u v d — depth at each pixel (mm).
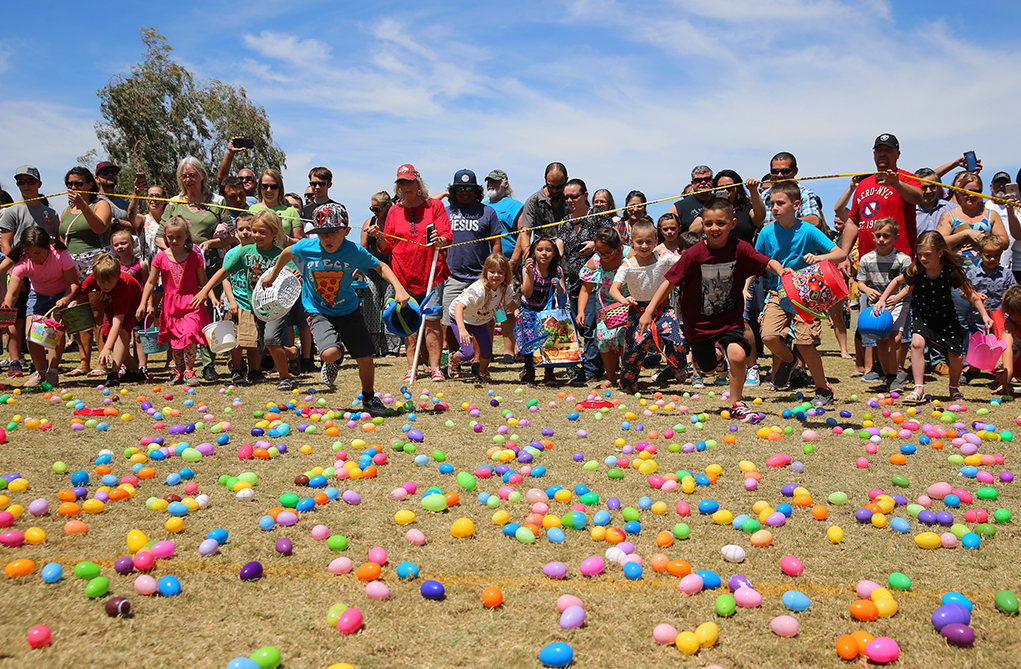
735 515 3512
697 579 2693
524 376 7883
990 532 3215
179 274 7566
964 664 2188
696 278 5680
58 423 5430
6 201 10344
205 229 8750
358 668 2174
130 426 5465
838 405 6266
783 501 3736
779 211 7012
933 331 6348
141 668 2160
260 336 7871
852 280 8680
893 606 2492
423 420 5789
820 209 9680
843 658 2227
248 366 8219
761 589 2705
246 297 7605
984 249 7766
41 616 2432
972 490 3885
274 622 2451
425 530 3326
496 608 2559
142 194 9766
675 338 7012
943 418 5609
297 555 3023
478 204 8289
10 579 2701
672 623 2451
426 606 2574
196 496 3701
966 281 6328
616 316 7027
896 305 7070
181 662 2201
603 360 7797
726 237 5570
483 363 7863
